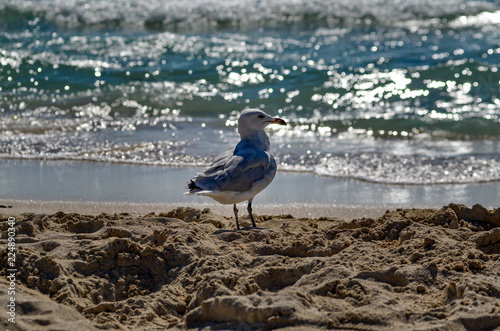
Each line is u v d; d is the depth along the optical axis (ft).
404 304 21.80
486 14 99.45
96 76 68.74
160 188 41.24
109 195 39.81
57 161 46.70
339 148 50.65
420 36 89.76
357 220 31.86
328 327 20.18
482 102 61.98
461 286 22.41
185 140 52.11
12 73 68.54
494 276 24.18
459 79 67.31
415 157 48.24
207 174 29.71
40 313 21.09
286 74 69.72
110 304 22.90
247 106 61.36
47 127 54.80
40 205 37.76
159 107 60.75
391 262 25.77
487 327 20.15
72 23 94.02
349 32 91.61
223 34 89.66
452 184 42.55
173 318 22.53
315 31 91.97
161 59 75.25
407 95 64.03
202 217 33.50
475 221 31.89
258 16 97.40
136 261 26.05
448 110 59.93
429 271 24.41
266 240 28.60
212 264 25.12
